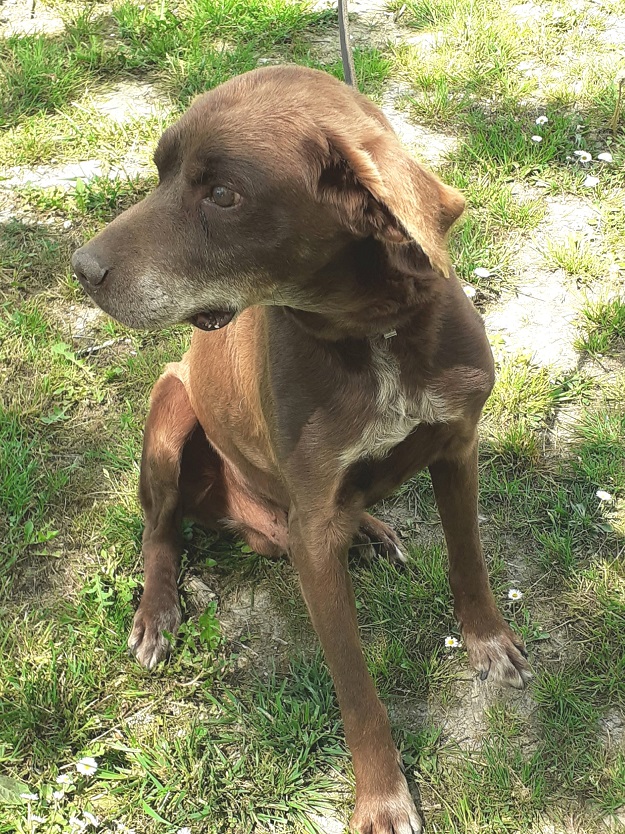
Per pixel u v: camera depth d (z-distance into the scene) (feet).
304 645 3.32
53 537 3.69
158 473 3.38
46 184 5.30
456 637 3.25
